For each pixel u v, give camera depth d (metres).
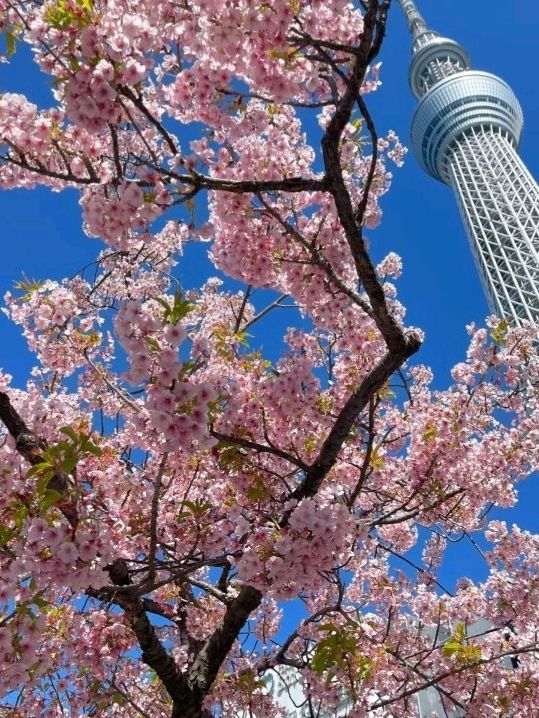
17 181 4.02
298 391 5.16
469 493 6.33
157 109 4.07
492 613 7.96
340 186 4.15
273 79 3.92
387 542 8.95
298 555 3.92
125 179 3.50
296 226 5.42
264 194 5.31
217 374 5.11
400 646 7.95
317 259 4.83
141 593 4.52
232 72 4.01
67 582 3.30
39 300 5.79
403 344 4.71
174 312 3.49
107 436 5.93
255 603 5.41
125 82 3.17
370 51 3.71
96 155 3.80
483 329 7.75
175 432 3.38
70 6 3.00
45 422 4.72
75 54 3.10
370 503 7.81
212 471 5.29
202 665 5.52
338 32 4.21
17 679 3.15
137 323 3.34
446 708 7.41
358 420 5.89
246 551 4.03
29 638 3.19
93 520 3.35
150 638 5.05
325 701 5.58
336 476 6.16
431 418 6.27
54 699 6.16
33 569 3.23
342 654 4.22
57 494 3.09
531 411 8.04
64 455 3.21
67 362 6.05
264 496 4.98
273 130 5.19
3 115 3.49
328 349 6.34
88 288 8.34
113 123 3.31
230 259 5.46
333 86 4.04
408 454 6.25
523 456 6.97
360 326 5.77
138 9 3.54
